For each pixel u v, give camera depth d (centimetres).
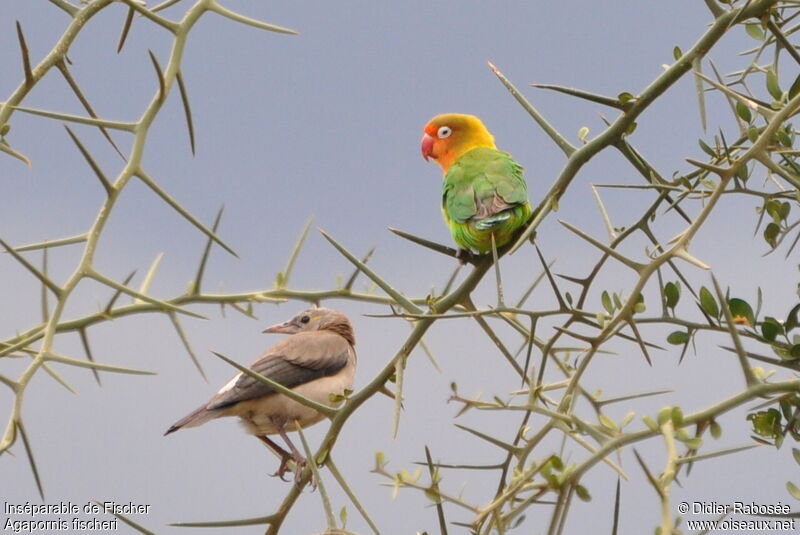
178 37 850
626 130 898
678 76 873
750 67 947
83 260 817
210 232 824
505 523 732
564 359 977
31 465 758
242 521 823
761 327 834
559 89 894
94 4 880
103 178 823
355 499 834
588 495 690
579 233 805
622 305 830
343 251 874
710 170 805
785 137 859
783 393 728
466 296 924
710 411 686
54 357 782
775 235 885
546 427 782
